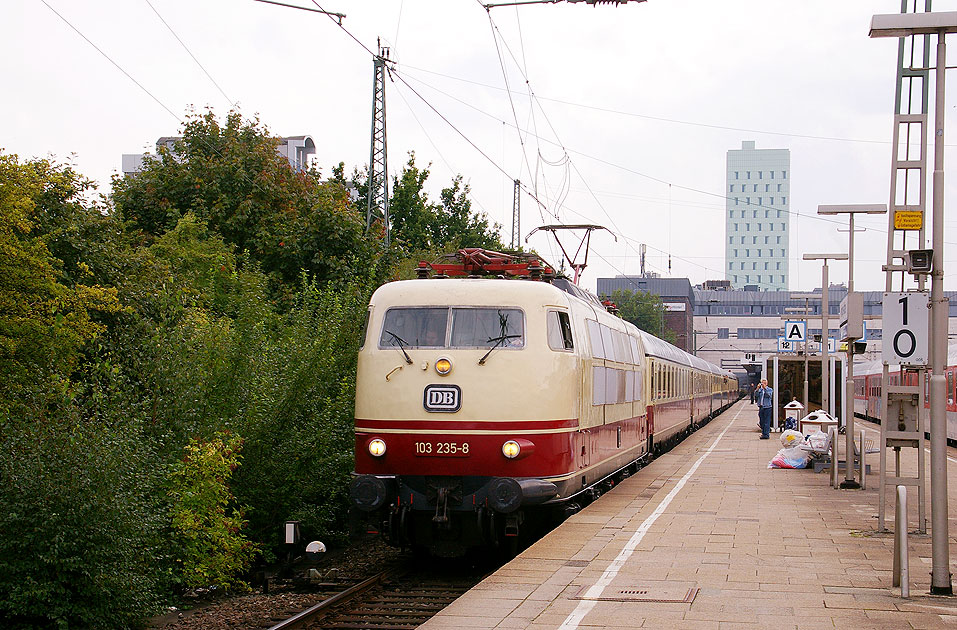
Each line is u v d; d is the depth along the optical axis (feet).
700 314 355.56
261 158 82.79
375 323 41.29
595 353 48.26
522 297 41.01
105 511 31.76
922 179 41.86
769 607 27.22
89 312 48.26
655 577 31.40
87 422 34.17
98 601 31.63
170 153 86.12
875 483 60.75
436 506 38.99
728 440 109.29
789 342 107.65
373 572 43.06
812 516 45.57
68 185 51.03
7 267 39.96
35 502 30.58
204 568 38.75
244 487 45.93
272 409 46.88
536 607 27.43
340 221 78.89
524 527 43.50
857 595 28.76
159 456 38.68
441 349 39.88
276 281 75.46
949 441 113.91
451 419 39.14
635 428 65.36
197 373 43.06
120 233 56.13
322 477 49.34
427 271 46.88
